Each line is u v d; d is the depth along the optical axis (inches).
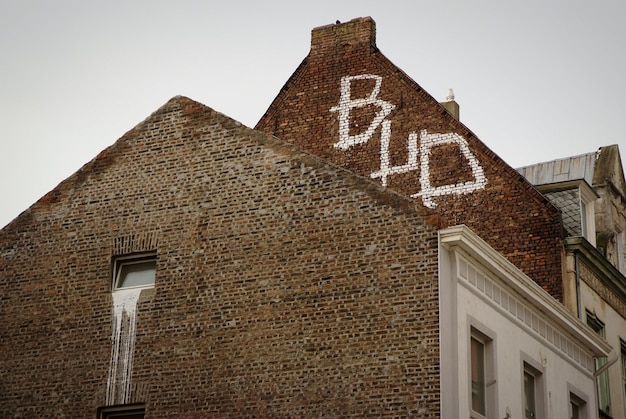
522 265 1119.0
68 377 892.0
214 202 905.5
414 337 803.4
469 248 842.2
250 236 881.5
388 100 1231.5
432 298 809.5
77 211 948.6
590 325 1163.9
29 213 964.0
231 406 834.8
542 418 944.9
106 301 905.5
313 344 829.2
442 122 1195.3
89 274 920.3
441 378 787.4
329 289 840.9
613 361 1088.8
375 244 840.3
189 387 853.2
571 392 1017.5
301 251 860.6
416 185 1186.0
